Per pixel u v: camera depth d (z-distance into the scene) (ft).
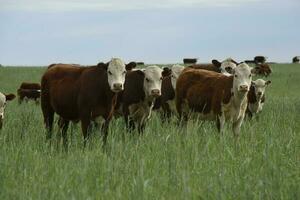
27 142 44.91
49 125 61.16
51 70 59.77
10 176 35.09
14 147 43.01
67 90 55.52
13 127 56.34
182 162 38.86
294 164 39.34
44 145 45.80
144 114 62.69
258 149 45.11
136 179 33.35
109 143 47.19
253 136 50.90
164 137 46.47
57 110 57.77
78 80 54.95
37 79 208.33
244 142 47.75
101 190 32.27
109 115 53.57
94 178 34.32
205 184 33.09
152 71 61.57
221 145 45.50
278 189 31.27
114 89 51.65
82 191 30.63
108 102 53.16
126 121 61.41
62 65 59.72
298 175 35.37
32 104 123.65
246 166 37.40
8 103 119.34
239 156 41.91
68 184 32.81
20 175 35.50
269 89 165.78
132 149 42.42
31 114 67.97
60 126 59.31
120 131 55.16
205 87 60.49
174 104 73.56
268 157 37.81
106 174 34.94
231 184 33.12
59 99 56.54
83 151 45.55
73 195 29.35
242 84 54.29
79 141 51.57
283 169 36.60
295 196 30.53
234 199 30.89
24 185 33.22
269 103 94.63
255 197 30.76
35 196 31.14
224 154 41.70
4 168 36.22
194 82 63.00
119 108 63.21
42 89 60.39
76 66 58.90
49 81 59.16
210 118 60.29
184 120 65.31
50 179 34.30
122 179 34.55
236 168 37.55
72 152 44.14
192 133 50.08
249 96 78.28
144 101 62.13
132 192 31.48
